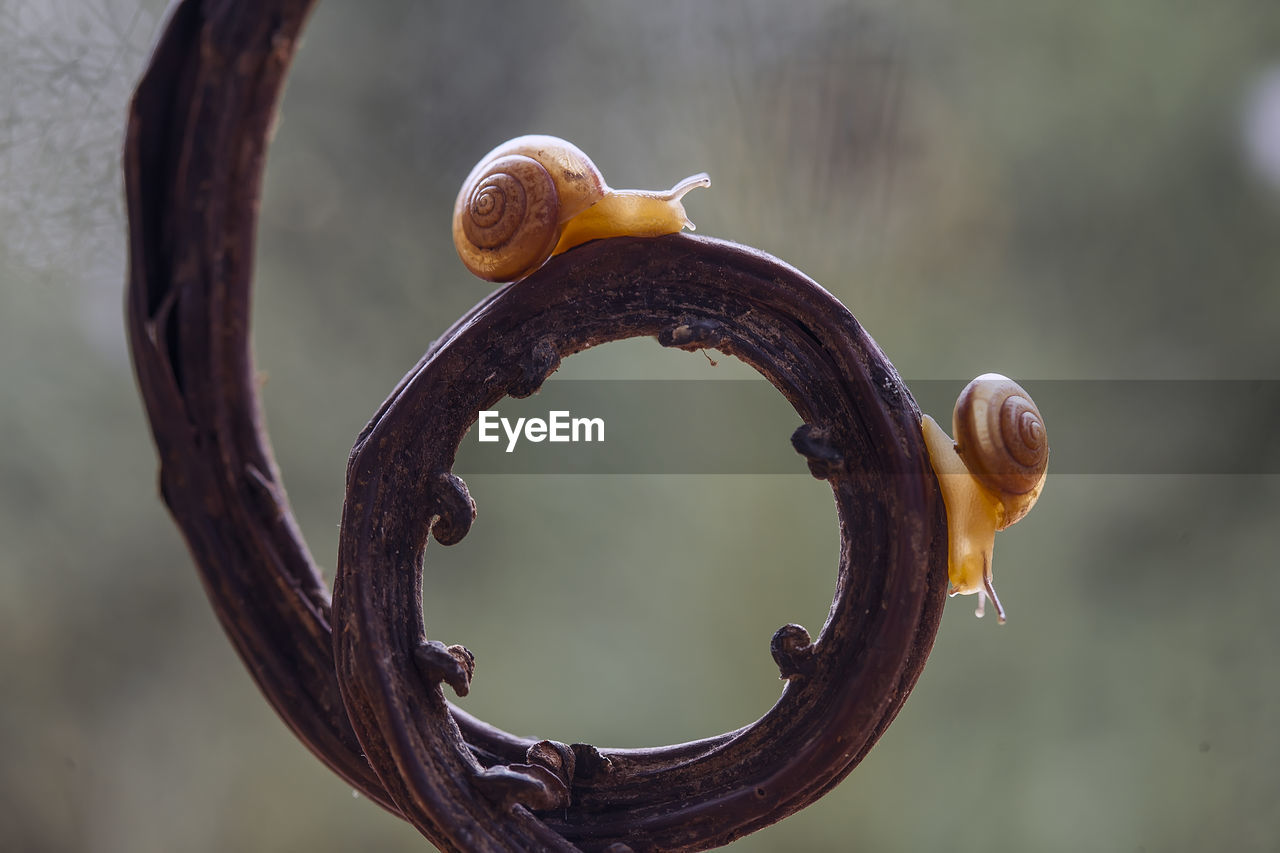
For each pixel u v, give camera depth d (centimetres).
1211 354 109
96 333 115
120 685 116
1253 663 108
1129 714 110
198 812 115
